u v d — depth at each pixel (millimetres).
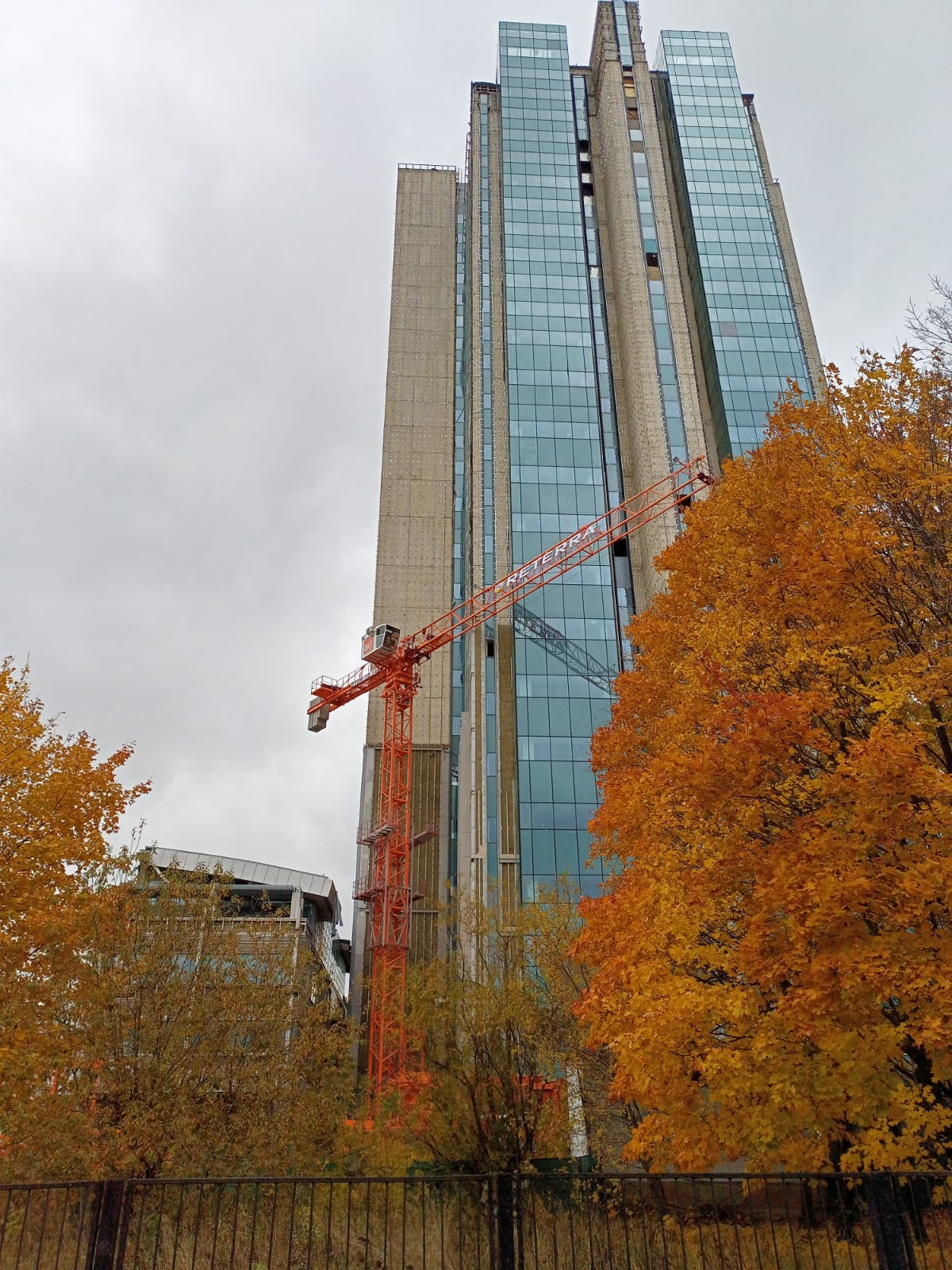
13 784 18719
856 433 16391
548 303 84375
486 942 26031
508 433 78438
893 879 12422
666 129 96562
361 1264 12344
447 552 88125
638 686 21266
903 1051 14125
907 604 14492
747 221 87750
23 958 17359
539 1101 18422
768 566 16797
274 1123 18344
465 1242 12516
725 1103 13609
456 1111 17812
